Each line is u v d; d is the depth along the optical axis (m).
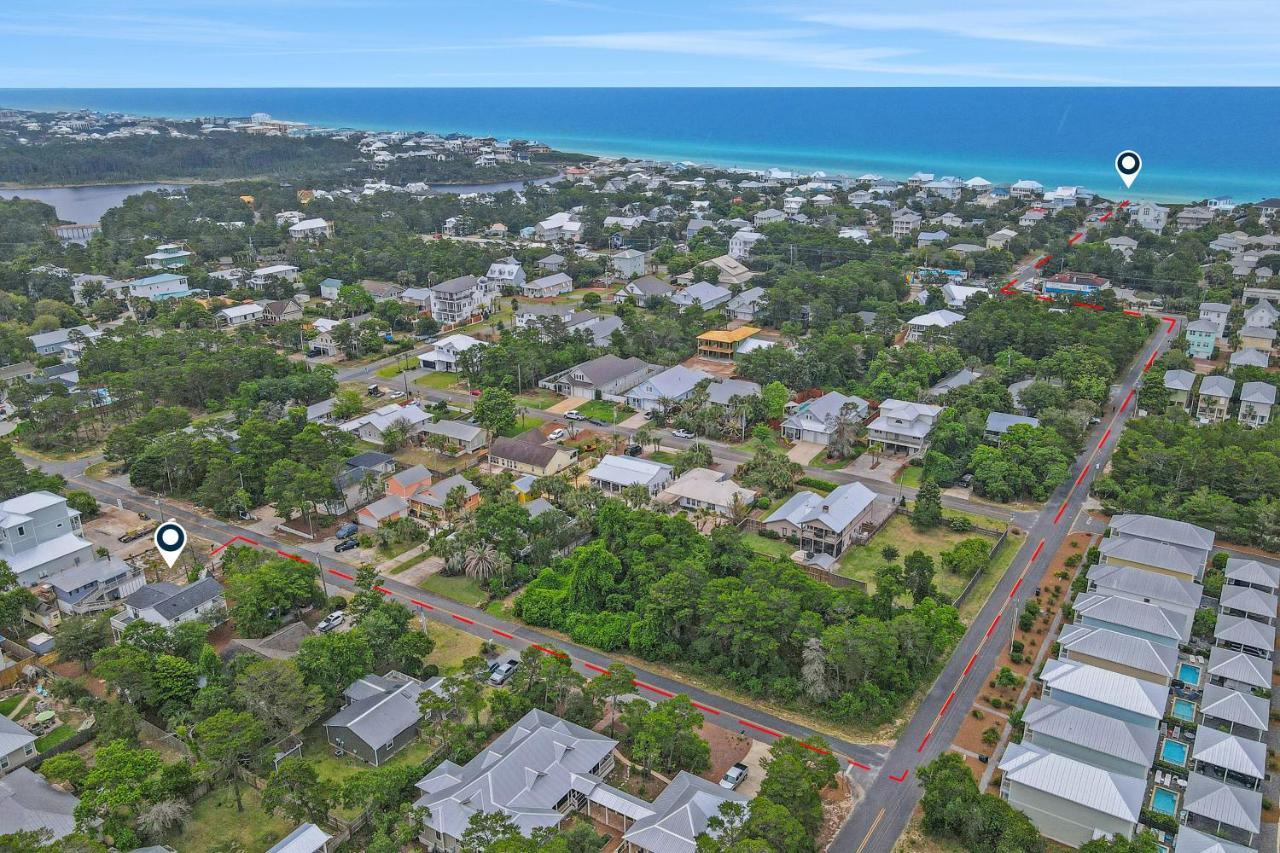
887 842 70.88
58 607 106.06
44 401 159.75
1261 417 151.75
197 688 87.75
